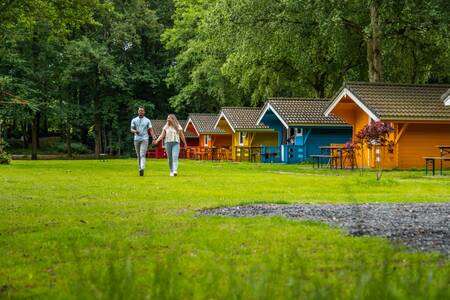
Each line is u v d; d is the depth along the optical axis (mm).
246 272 4902
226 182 15922
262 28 32469
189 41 56000
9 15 31672
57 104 54719
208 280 4199
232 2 33719
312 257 5543
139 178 17578
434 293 3309
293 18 31562
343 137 34594
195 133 56094
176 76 58312
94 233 6977
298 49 32562
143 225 7535
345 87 26219
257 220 7863
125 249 5969
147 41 62906
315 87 38250
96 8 33969
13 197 11211
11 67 50906
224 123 44406
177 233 6910
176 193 12250
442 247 6055
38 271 5164
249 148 40219
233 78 39594
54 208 9375
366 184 14898
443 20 28297
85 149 65812
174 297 3383
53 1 32156
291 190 13266
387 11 28797
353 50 34156
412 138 25531
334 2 28922
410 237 6582
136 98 64688
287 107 34219
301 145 34156
